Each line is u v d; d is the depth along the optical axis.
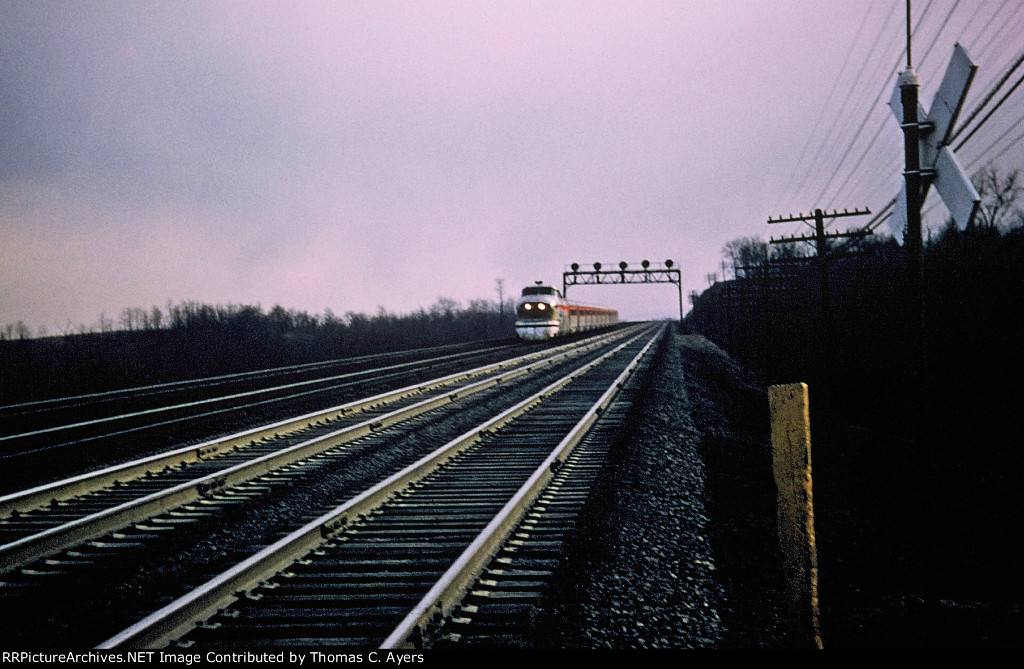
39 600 4.71
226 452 9.81
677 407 15.90
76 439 11.01
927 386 12.17
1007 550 7.45
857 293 29.25
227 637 4.08
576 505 7.24
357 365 26.94
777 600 5.55
